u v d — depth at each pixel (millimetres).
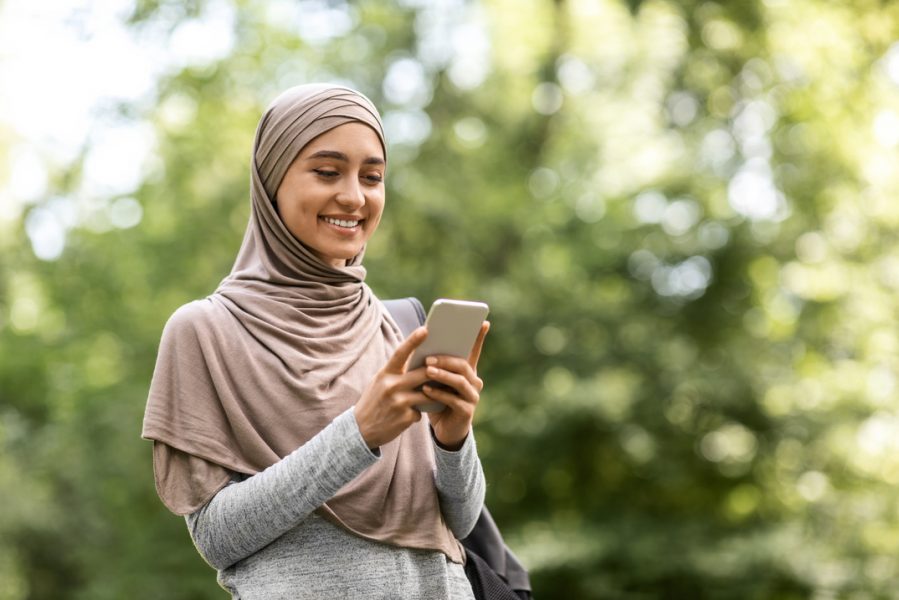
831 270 12547
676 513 13172
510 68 14805
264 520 2117
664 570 11859
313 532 2197
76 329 14344
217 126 13773
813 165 12500
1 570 16719
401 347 2070
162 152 13891
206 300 2361
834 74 12250
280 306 2312
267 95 13977
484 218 13852
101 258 14062
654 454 12953
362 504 2225
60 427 15211
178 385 2246
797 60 12719
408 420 2104
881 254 12289
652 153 13852
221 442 2221
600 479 13625
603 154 13969
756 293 13172
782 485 13141
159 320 13789
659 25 13469
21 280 16234
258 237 2398
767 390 12680
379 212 2402
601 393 12438
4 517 16219
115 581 13602
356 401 2289
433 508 2314
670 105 13547
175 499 2211
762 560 11500
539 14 14555
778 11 12602
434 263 14266
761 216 12891
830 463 12805
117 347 14156
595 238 13281
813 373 12906
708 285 13070
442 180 13969
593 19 14414
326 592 2160
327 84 2379
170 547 13531
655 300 13289
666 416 12945
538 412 12789
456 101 14930
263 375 2258
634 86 13984
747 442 13109
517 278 13734
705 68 13305
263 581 2170
